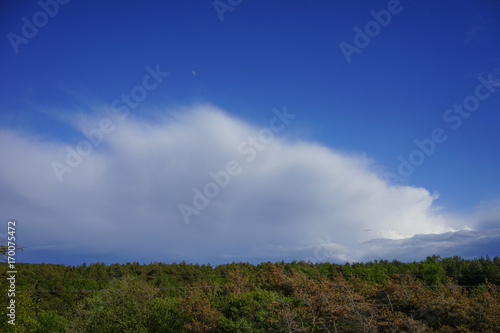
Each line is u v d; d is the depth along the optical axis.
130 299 21.78
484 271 31.94
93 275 46.12
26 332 16.23
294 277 22.38
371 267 37.56
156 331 20.39
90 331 22.16
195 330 18.44
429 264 34.25
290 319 15.77
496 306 14.80
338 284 17.97
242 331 16.89
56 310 30.36
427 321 15.81
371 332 14.21
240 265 41.28
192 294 21.41
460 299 16.58
